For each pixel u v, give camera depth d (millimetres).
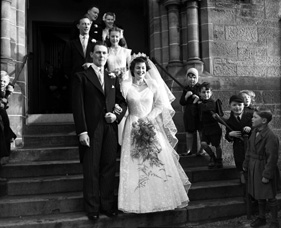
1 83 4746
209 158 5488
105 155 3924
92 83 3949
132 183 3842
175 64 6598
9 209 3930
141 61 4289
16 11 6043
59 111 9234
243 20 6809
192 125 5367
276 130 6551
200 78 6289
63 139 5621
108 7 9406
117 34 5230
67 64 5289
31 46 8859
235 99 4676
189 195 4523
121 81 4621
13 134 4637
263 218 4051
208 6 6609
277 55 6949
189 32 6523
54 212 4035
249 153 4176
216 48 6605
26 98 6191
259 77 6723
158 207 3768
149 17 7312
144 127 3986
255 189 3996
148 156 3936
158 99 4348
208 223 4238
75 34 5645
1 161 4855
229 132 4719
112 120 3934
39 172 4660
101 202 3873
